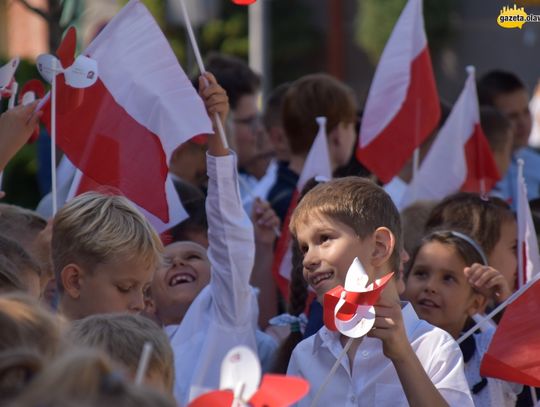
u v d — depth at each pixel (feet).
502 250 46.42
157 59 42.27
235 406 24.54
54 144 40.55
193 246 44.19
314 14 249.14
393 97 55.52
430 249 42.60
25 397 18.35
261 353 43.80
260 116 73.41
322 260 35.27
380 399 35.35
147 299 43.47
